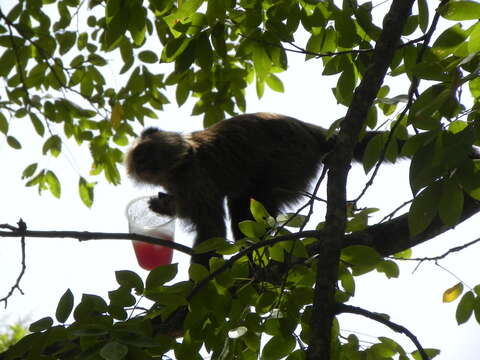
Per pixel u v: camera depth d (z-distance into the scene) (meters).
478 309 5.77
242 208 10.76
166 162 10.87
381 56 5.77
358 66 7.02
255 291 5.96
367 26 6.79
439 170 4.24
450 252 5.91
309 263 5.96
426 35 6.16
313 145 10.88
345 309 5.00
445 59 5.27
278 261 5.93
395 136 6.11
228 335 5.44
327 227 4.88
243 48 7.45
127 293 5.25
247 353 5.93
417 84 5.82
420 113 4.64
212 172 10.87
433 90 4.94
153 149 10.95
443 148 4.27
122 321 5.12
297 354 5.61
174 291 5.50
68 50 10.66
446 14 5.60
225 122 11.13
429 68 5.11
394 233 7.01
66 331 5.05
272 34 7.22
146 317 5.27
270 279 6.05
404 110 5.76
